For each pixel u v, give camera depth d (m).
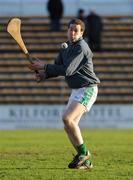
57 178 25.33
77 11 77.75
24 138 47.94
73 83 27.30
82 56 26.88
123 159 32.44
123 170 28.02
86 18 70.94
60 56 27.56
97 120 61.72
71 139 27.42
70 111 27.05
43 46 73.31
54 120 61.50
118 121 61.84
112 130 58.12
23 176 25.83
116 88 68.44
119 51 72.94
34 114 61.59
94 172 27.16
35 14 77.56
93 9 78.12
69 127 27.11
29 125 61.56
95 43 71.25
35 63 26.98
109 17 76.94
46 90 67.31
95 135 51.72
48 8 75.00
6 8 77.31
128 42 74.31
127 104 63.06
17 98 67.12
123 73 70.12
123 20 76.62
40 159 32.00
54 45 73.56
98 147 40.03
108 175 26.41
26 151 36.47
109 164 30.19
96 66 70.75
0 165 29.50
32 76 68.75
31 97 67.00
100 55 71.56
